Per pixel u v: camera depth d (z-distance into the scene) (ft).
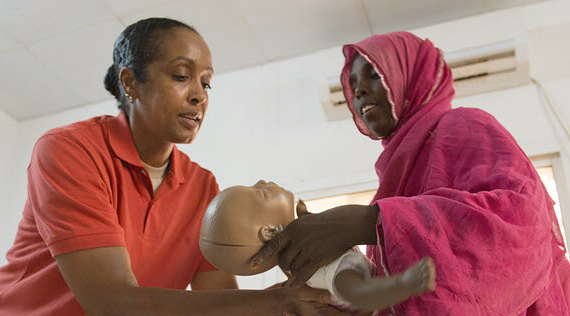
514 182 3.12
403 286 2.31
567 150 8.84
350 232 2.99
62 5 10.18
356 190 9.80
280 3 10.13
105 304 3.39
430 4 10.14
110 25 10.66
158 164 4.66
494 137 3.51
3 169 12.81
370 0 10.05
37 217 3.81
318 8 10.25
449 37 10.09
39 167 3.91
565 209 8.48
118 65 4.58
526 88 9.68
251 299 3.21
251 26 10.75
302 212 3.33
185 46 4.33
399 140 4.37
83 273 3.48
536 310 3.20
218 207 3.17
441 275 2.68
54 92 12.62
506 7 10.23
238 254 3.08
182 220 4.72
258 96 11.55
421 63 4.99
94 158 4.07
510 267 2.80
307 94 11.21
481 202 2.91
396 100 4.82
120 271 3.51
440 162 3.51
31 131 13.32
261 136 11.03
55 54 11.43
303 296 3.13
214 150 11.21
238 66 11.93
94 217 3.68
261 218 3.13
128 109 4.55
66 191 3.77
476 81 9.76
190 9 10.30
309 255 2.96
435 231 2.80
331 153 10.34
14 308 3.90
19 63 11.72
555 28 9.97
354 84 5.18
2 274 4.16
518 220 2.93
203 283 4.82
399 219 2.86
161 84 4.26
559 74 9.62
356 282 2.75
